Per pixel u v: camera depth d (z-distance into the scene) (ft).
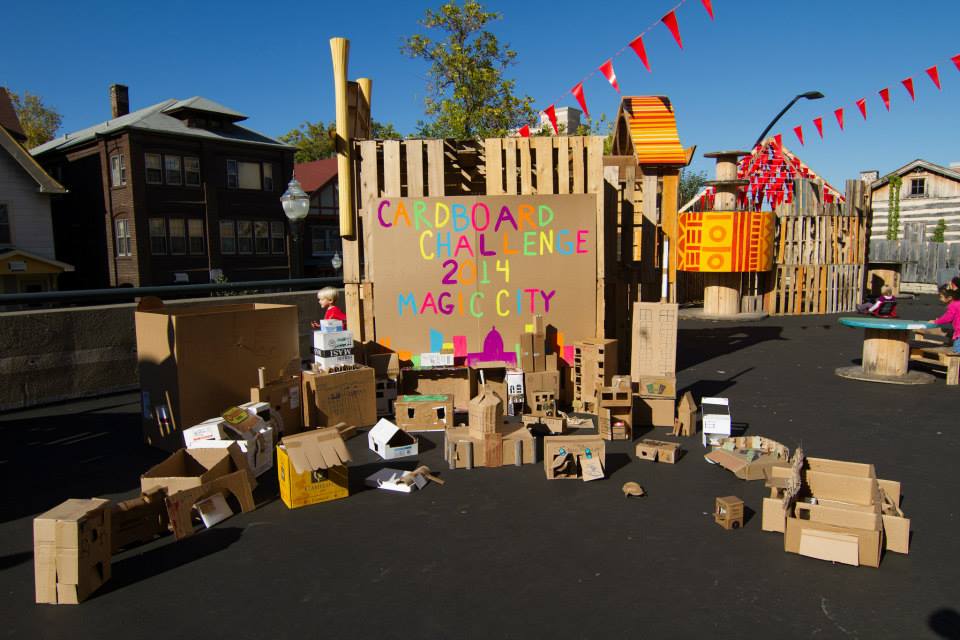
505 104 75.72
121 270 100.63
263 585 11.46
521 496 15.51
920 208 100.89
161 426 19.13
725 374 30.19
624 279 27.94
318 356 21.59
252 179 110.22
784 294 57.21
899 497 14.01
